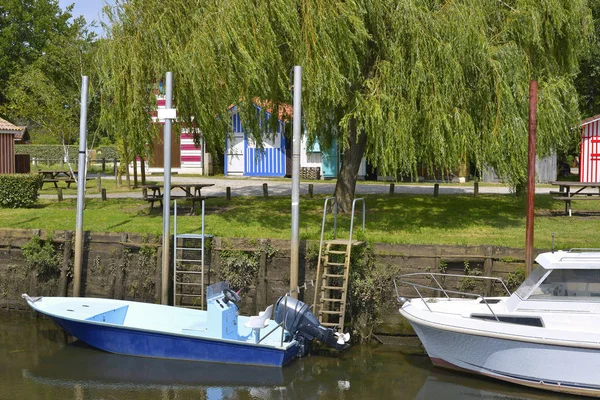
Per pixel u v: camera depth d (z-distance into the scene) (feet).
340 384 37.47
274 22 51.37
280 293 47.44
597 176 76.95
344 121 51.29
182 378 38.52
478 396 35.60
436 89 49.88
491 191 80.12
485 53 51.08
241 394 36.11
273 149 105.19
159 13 54.13
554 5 55.06
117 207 68.64
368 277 45.09
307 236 50.62
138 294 50.83
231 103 53.98
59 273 53.26
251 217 60.49
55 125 81.56
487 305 37.81
